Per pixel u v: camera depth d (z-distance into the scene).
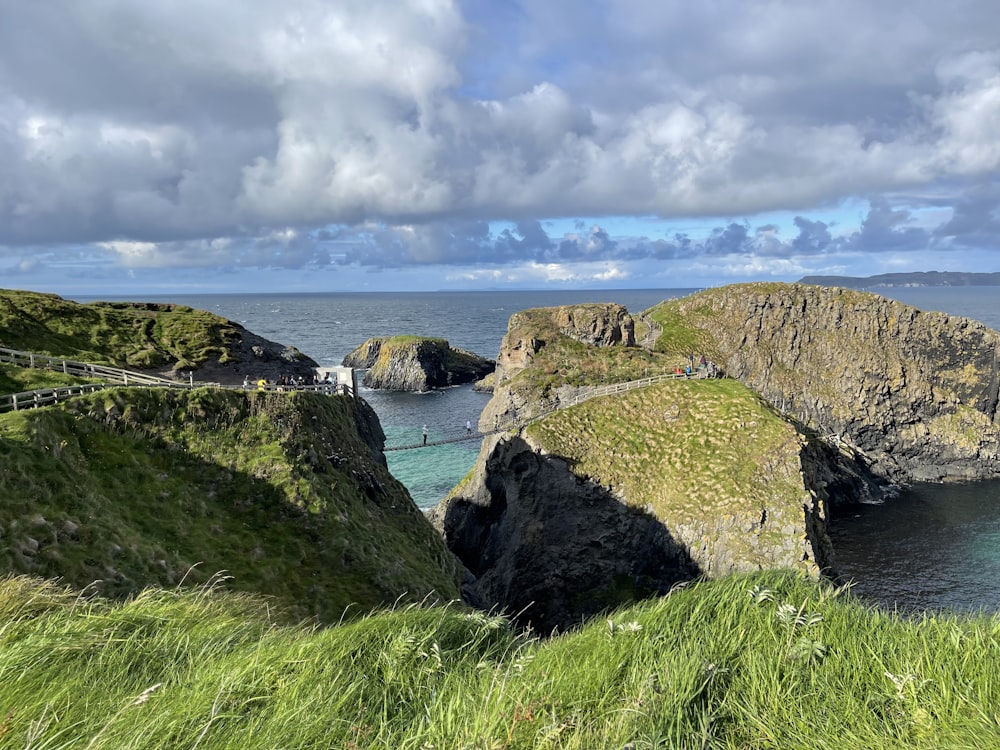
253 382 48.03
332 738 5.20
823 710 5.37
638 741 4.79
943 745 4.72
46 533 18.22
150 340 49.78
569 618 49.62
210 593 9.64
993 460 94.38
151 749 4.78
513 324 83.81
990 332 98.25
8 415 23.30
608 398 61.47
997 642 6.05
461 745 4.91
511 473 57.50
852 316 103.88
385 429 110.94
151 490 24.78
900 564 59.34
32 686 5.80
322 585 24.45
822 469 78.75
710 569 46.19
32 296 49.91
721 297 114.00
